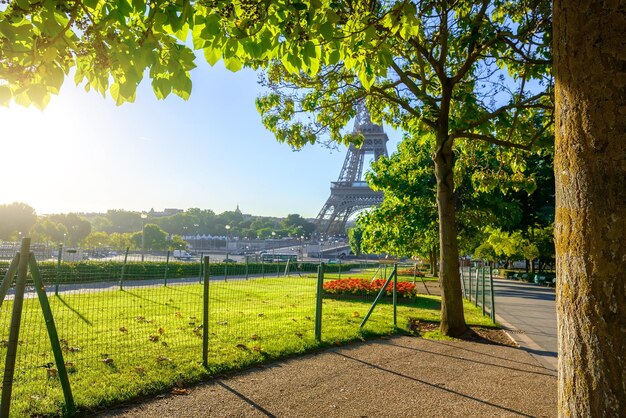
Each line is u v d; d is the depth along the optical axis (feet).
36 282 17.39
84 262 66.13
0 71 12.66
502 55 39.11
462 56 40.22
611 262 8.15
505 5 38.73
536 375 25.02
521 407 19.45
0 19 12.64
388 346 31.30
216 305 48.75
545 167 92.27
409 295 60.70
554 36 9.61
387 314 47.11
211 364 23.72
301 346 28.84
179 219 600.39
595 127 8.52
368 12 19.47
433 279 127.65
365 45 17.63
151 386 20.01
